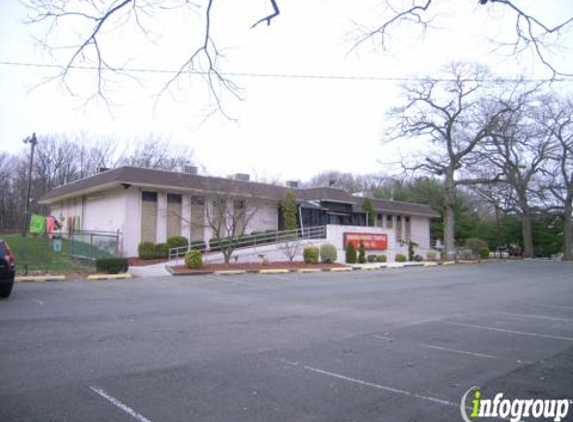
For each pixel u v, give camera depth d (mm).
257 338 8211
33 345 7281
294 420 4527
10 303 11781
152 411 4664
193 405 4855
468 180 41469
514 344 8297
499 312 12281
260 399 5086
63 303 11945
